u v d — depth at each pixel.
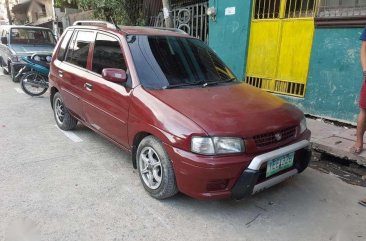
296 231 3.13
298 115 3.65
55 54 5.62
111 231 3.05
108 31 4.42
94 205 3.44
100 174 4.11
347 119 5.68
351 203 3.65
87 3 10.76
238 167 3.03
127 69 3.92
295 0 6.18
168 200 3.56
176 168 3.18
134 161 3.87
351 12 5.45
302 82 6.28
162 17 9.69
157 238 2.98
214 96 3.65
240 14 7.08
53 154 4.68
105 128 4.30
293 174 3.54
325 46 5.78
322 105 6.00
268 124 3.25
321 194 3.81
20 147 4.91
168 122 3.24
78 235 2.98
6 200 3.48
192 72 4.12
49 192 3.66
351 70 5.51
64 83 5.13
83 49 4.87
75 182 3.90
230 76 4.50
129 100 3.73
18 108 7.14
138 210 3.38
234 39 7.33
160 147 3.36
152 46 4.16
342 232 3.14
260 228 3.16
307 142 3.54
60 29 18.16
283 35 6.45
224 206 3.49
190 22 9.00
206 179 3.03
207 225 3.18
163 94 3.58
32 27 11.04
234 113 3.29
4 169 4.18
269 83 6.87
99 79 4.30
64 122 5.53
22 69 8.64
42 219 3.19
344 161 4.61
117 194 3.66
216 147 3.01
